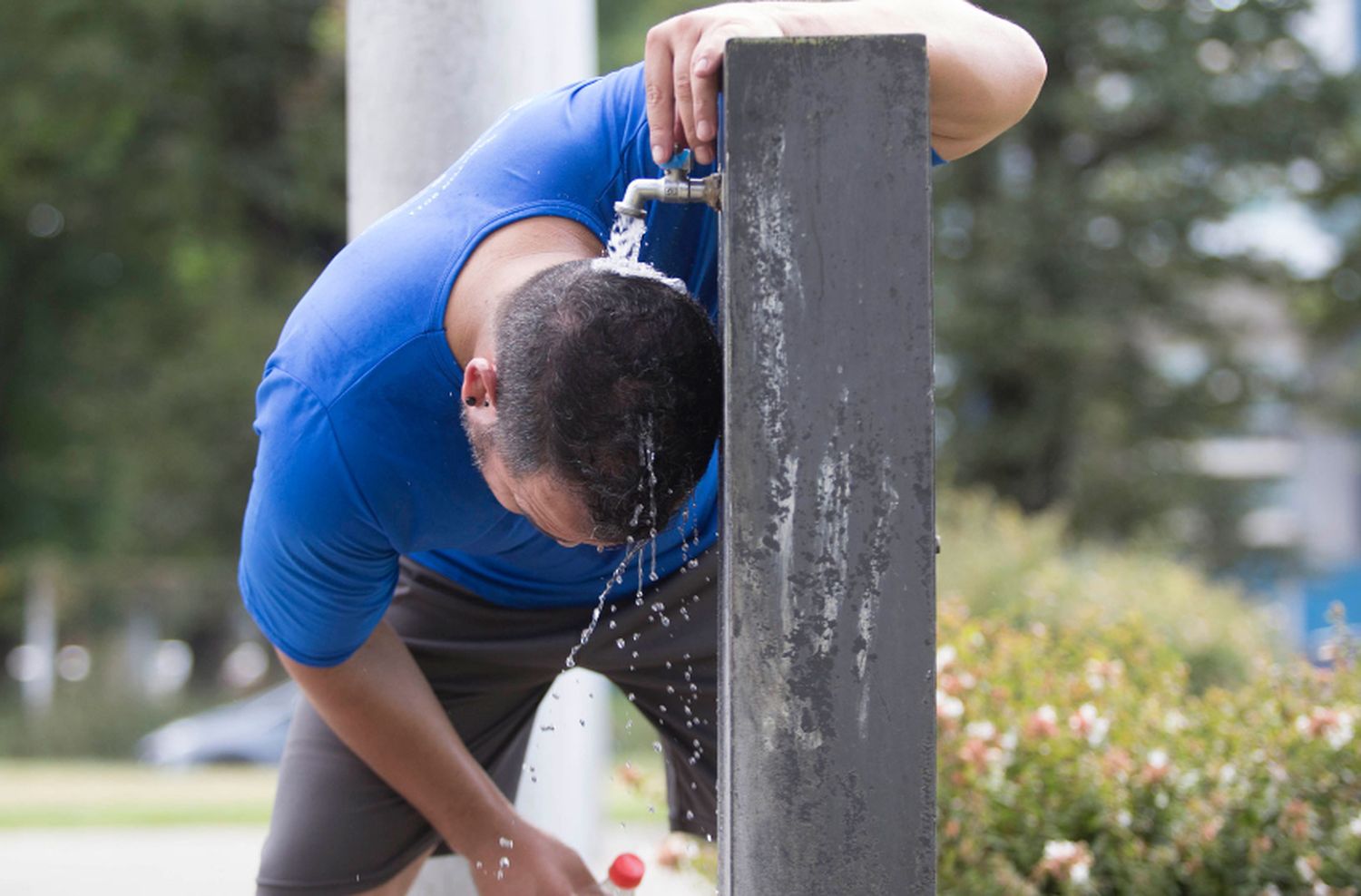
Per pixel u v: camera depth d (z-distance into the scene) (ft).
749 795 6.17
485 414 7.12
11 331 76.38
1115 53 61.62
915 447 6.11
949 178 62.64
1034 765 11.84
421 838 10.20
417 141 12.10
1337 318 67.62
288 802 10.15
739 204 6.13
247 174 67.26
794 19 7.37
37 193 69.51
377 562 8.41
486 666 10.28
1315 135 62.13
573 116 8.50
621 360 6.54
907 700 6.14
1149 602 28.81
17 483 79.41
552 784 13.64
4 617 86.38
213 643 88.53
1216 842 11.14
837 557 6.14
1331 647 12.75
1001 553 32.12
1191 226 62.69
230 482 77.41
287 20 66.49
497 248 7.80
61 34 65.36
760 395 6.14
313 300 8.07
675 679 10.23
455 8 12.12
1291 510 97.60
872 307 6.12
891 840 6.14
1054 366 61.00
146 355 77.15
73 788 34.81
